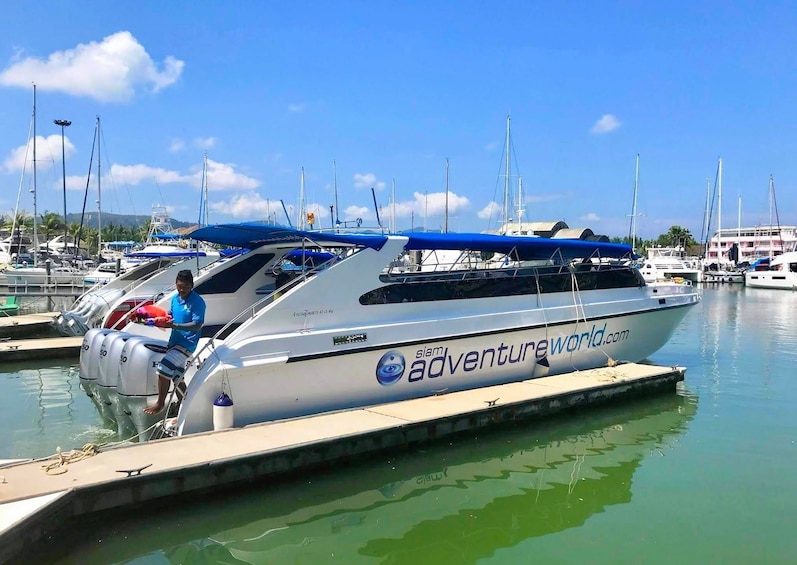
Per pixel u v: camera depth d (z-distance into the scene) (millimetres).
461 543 5582
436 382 9031
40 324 17000
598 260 11594
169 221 30328
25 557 4727
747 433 8727
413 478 7000
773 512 6164
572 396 9172
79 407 9906
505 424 8391
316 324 7992
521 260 10297
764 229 92875
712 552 5371
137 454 6164
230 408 7094
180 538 5551
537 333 10086
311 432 6957
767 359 14828
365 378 8312
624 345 11664
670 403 10281
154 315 7723
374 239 8438
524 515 6137
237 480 6121
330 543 5551
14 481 5418
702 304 33750
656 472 7254
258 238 9531
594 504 6387
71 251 57188
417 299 8906
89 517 5367
